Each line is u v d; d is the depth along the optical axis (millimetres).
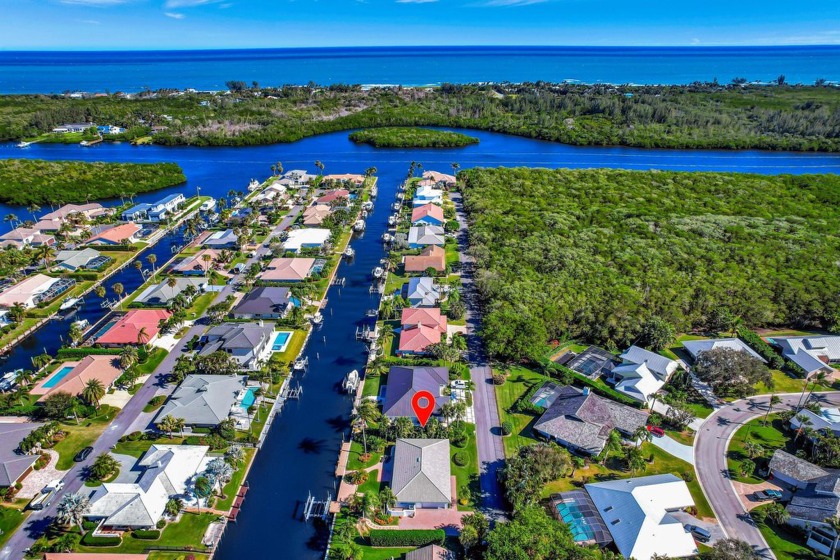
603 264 132375
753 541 67000
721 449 82500
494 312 107938
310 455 82562
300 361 103438
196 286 129250
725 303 114688
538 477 71062
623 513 67500
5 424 82312
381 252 156500
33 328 114250
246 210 182625
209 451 81688
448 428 84438
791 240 144750
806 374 98812
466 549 63938
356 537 68188
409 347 104875
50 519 69625
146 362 102062
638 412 87500
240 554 67125
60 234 157250
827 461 77062
